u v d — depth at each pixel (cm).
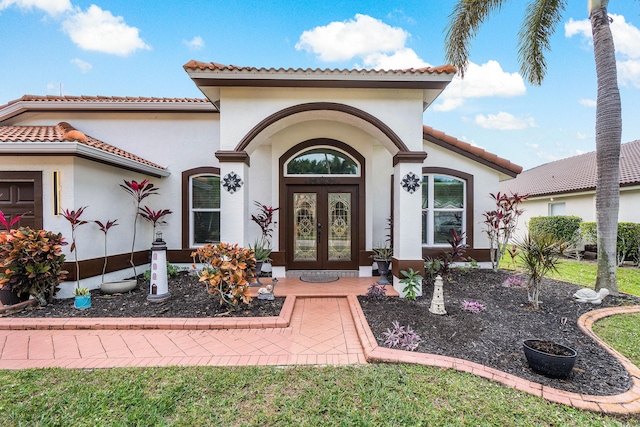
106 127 895
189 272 842
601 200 655
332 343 430
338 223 829
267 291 591
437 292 524
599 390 315
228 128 617
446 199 890
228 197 614
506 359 377
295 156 822
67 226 631
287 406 288
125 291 651
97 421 265
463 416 273
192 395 305
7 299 549
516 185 2108
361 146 798
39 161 629
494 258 866
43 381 329
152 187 808
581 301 585
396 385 319
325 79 594
